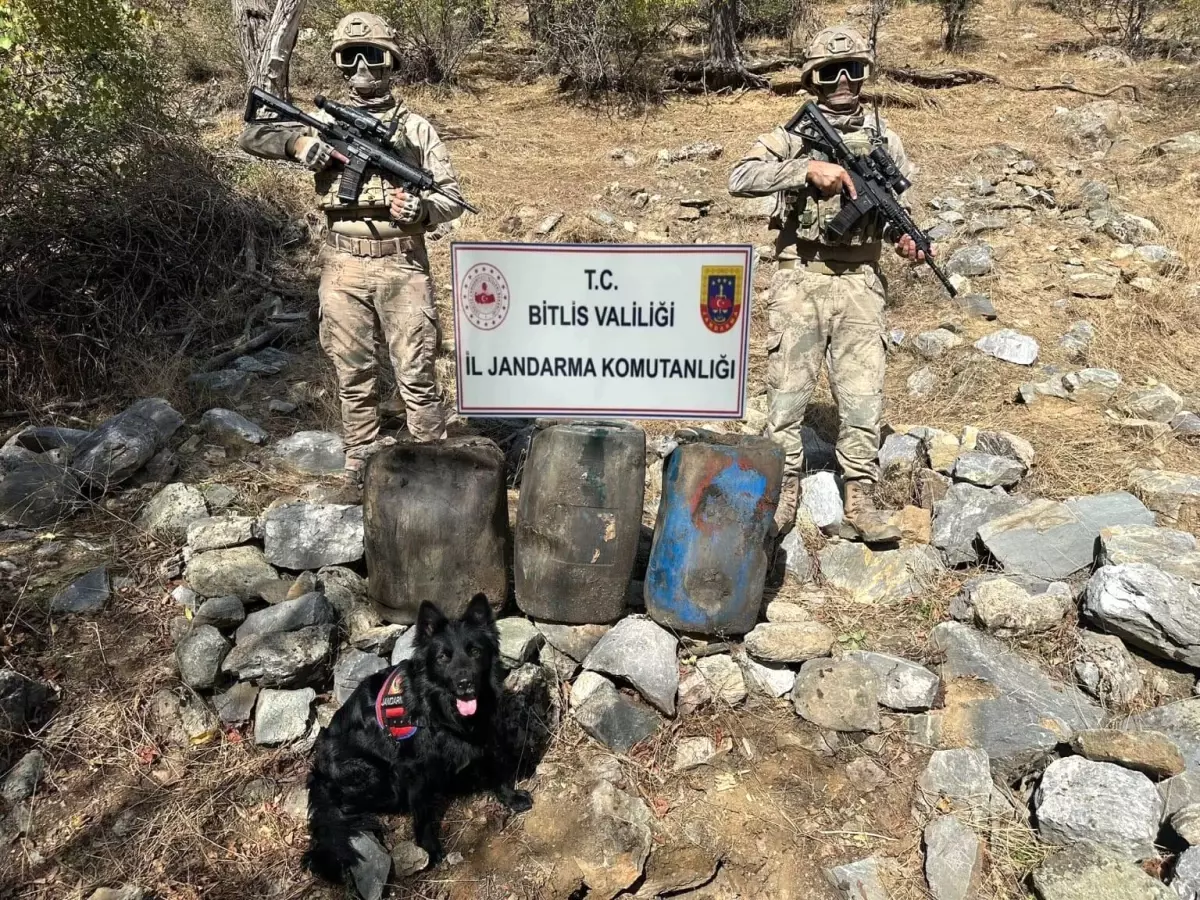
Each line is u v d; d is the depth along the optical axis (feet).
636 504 11.96
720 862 10.14
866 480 14.69
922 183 29.89
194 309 21.65
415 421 15.15
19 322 19.11
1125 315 22.21
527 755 11.36
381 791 10.50
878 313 13.88
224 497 14.96
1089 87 37.73
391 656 12.18
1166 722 11.25
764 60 42.11
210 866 10.03
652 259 11.44
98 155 21.61
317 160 13.14
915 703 11.55
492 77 43.52
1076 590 13.47
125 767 10.94
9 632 12.05
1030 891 9.70
